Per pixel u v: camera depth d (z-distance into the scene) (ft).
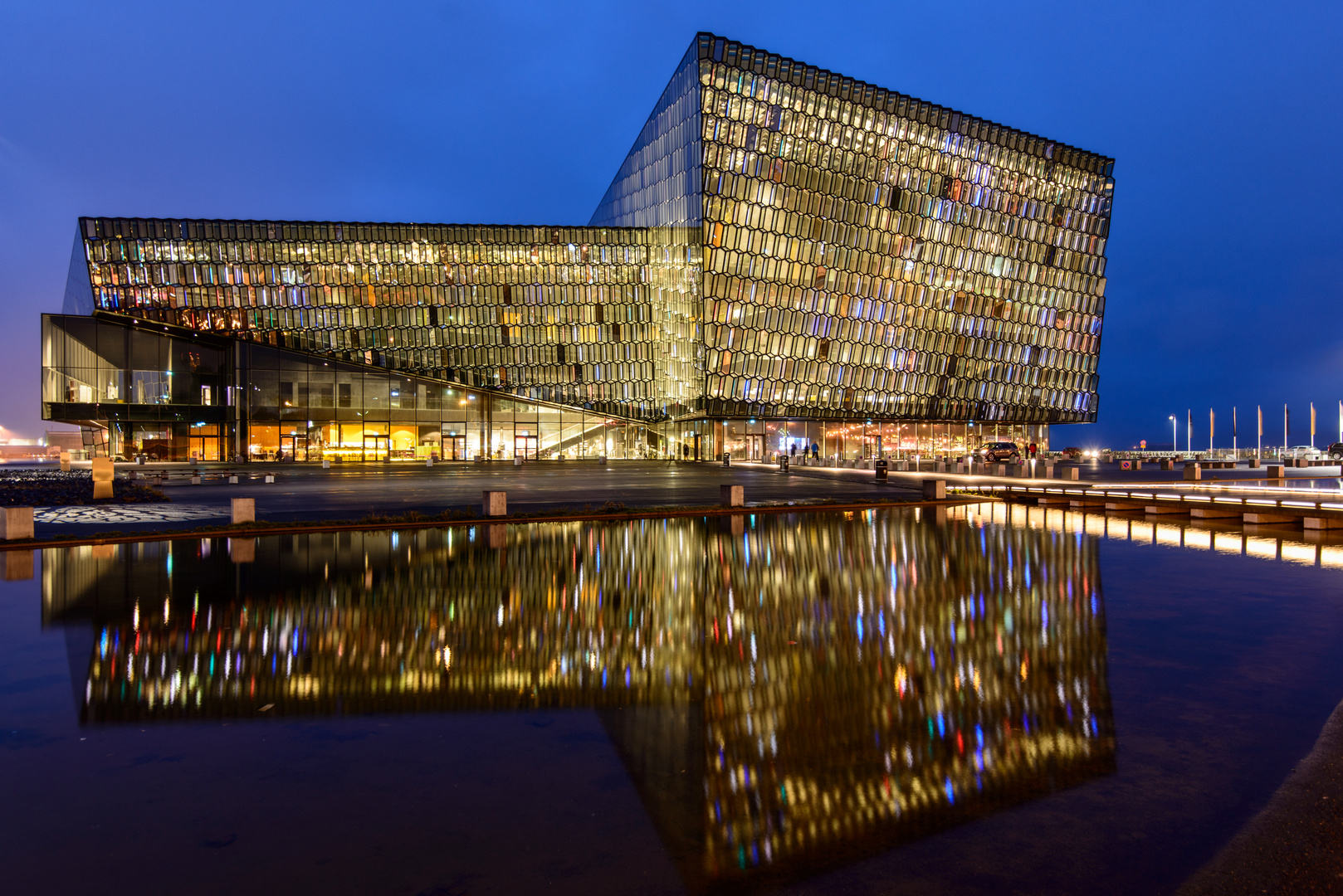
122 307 202.90
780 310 207.62
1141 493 84.17
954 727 18.79
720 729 18.70
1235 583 38.47
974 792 15.12
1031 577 40.34
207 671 23.72
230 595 35.78
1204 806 14.42
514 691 21.74
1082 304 250.37
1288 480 131.54
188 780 15.85
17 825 13.87
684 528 64.28
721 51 196.54
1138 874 12.05
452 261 219.61
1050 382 248.73
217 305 208.13
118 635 28.30
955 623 29.89
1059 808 14.40
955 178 229.04
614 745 17.70
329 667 24.09
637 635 27.94
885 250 221.05
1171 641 26.91
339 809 14.52
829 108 210.79
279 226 211.41
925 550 51.03
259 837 13.43
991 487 103.40
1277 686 21.85
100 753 17.31
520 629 28.96
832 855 12.74
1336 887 11.57
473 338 220.23
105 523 66.44
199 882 11.96
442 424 222.69
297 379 213.87
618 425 230.07
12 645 26.73
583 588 37.40
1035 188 240.73
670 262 219.82
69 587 37.91
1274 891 11.49
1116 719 19.20
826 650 25.93
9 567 44.19
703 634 28.19
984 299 236.22
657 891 11.64
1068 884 11.78
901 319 224.94
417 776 16.03
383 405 219.00
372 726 19.04
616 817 14.17
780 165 205.16
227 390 212.64
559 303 224.53
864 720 19.22
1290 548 52.65
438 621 30.42
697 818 14.11
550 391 223.71
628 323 227.20
